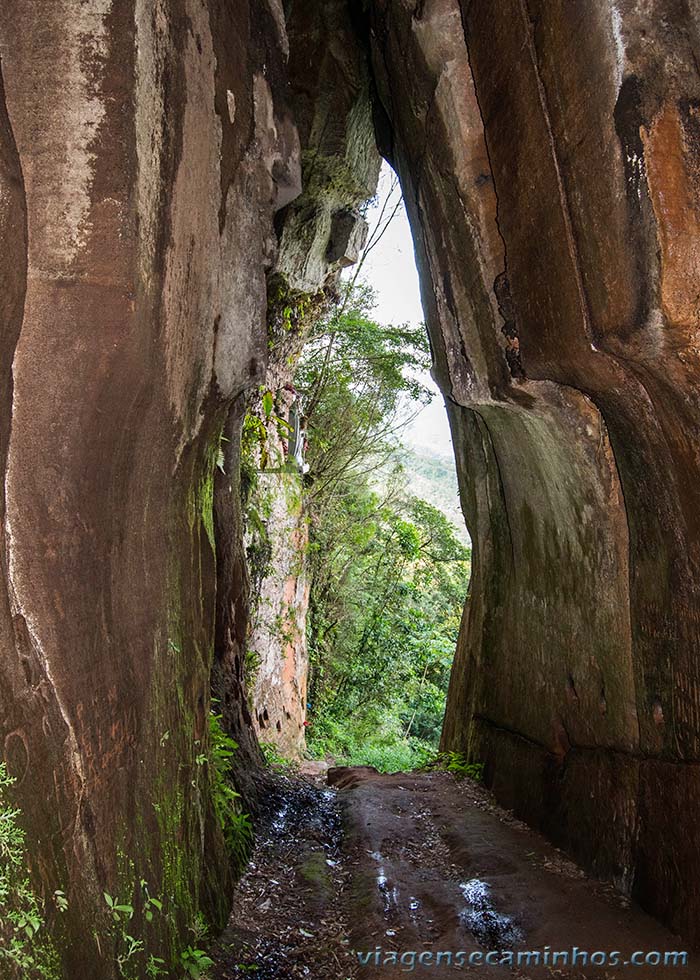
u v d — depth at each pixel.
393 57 5.68
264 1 4.48
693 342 3.04
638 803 4.21
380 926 3.99
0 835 1.91
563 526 5.15
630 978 3.45
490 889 4.42
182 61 2.88
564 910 4.10
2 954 1.82
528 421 4.91
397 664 14.73
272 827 5.75
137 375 2.55
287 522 11.27
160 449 3.12
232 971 3.42
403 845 5.30
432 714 15.71
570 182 3.57
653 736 4.11
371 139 9.09
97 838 2.49
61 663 2.33
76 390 2.31
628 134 3.06
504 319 4.61
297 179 4.76
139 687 2.96
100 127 2.22
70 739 2.37
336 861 5.14
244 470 10.07
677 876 3.78
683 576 3.81
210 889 3.80
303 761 10.60
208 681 4.34
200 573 4.13
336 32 8.01
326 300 11.53
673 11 3.03
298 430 12.40
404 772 7.67
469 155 4.68
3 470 2.13
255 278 4.22
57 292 2.19
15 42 2.19
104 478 2.63
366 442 14.34
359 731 13.82
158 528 3.29
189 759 3.64
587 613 4.88
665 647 3.98
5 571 2.16
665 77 3.02
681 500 3.67
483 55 4.36
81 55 2.21
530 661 5.91
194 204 3.07
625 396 3.76
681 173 2.98
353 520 14.58
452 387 5.71
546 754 5.52
